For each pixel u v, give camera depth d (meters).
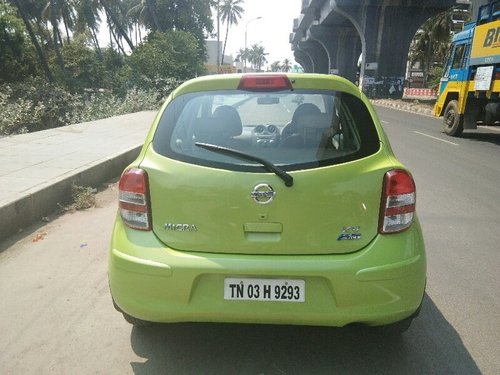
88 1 54.25
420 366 2.81
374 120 2.76
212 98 2.85
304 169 2.54
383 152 2.67
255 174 2.53
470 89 14.36
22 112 19.72
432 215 6.14
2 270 4.18
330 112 2.76
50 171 6.90
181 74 28.95
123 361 2.84
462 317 3.42
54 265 4.30
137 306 2.59
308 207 2.51
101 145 9.77
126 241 2.63
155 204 2.60
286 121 2.78
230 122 2.79
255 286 2.50
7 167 7.21
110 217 5.86
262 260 2.49
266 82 2.81
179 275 2.50
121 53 60.91
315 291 2.50
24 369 2.76
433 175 8.81
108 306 3.53
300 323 2.53
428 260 4.58
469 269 4.36
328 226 2.53
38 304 3.55
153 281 2.54
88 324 3.26
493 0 13.22
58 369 2.77
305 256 2.52
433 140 14.20
